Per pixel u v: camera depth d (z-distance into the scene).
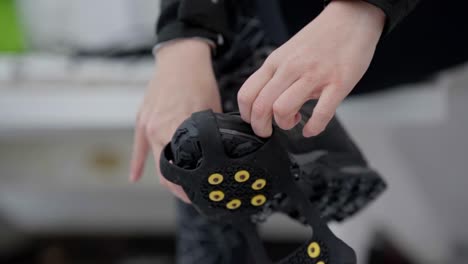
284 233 1.52
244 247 0.78
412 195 1.37
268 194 0.55
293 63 0.51
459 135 1.33
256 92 0.52
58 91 1.12
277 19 0.70
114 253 1.63
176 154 0.53
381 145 1.18
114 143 1.31
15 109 1.12
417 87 0.94
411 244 1.44
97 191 1.45
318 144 0.61
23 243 1.68
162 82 0.64
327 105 0.51
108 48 1.29
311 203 0.61
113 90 1.11
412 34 0.75
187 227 0.81
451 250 1.50
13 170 1.38
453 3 0.72
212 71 0.65
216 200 0.54
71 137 1.24
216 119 0.52
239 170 0.52
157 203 1.55
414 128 1.31
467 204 1.43
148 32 1.28
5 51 1.41
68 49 1.36
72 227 1.64
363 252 1.09
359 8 0.52
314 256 0.56
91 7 1.33
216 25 0.66
